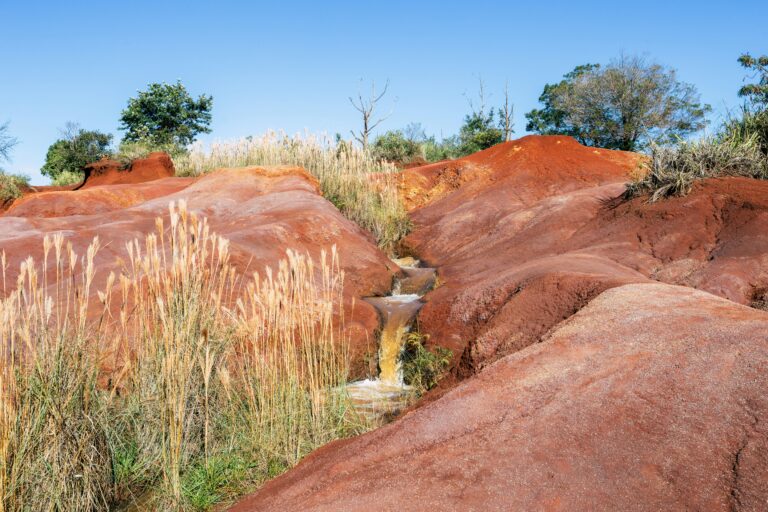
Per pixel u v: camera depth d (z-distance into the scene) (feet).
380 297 36.42
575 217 42.78
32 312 14.46
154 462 16.57
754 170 38.52
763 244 29.09
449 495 10.78
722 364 12.43
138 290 17.87
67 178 115.55
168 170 92.12
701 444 10.61
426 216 60.34
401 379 28.25
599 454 11.02
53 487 13.87
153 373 17.12
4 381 13.30
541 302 23.34
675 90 123.13
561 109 134.10
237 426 18.26
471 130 143.95
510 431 12.25
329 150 62.44
